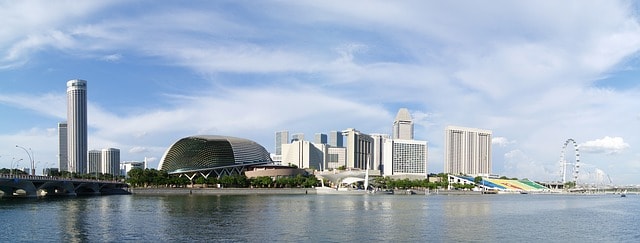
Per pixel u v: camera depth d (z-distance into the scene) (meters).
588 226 114.00
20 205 161.50
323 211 144.62
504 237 93.88
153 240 84.75
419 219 123.62
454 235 94.94
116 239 85.56
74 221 110.62
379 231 98.62
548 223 119.25
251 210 144.75
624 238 95.50
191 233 92.94
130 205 164.00
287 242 83.75
